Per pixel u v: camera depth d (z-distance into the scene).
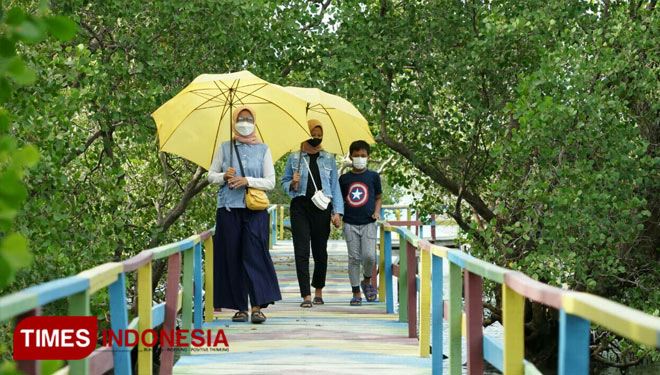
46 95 6.95
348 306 9.10
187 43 10.73
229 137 7.86
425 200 15.27
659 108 9.97
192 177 14.11
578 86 9.16
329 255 15.62
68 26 2.07
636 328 1.80
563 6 10.70
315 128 7.99
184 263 6.22
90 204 8.70
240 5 10.43
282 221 20.34
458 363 4.52
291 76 12.84
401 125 13.46
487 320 13.71
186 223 14.89
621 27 9.69
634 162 9.48
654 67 9.88
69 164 8.54
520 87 9.37
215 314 8.62
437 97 12.91
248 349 6.62
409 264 7.38
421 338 6.36
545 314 13.23
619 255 10.98
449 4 12.06
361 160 8.41
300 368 5.90
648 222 11.12
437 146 13.34
